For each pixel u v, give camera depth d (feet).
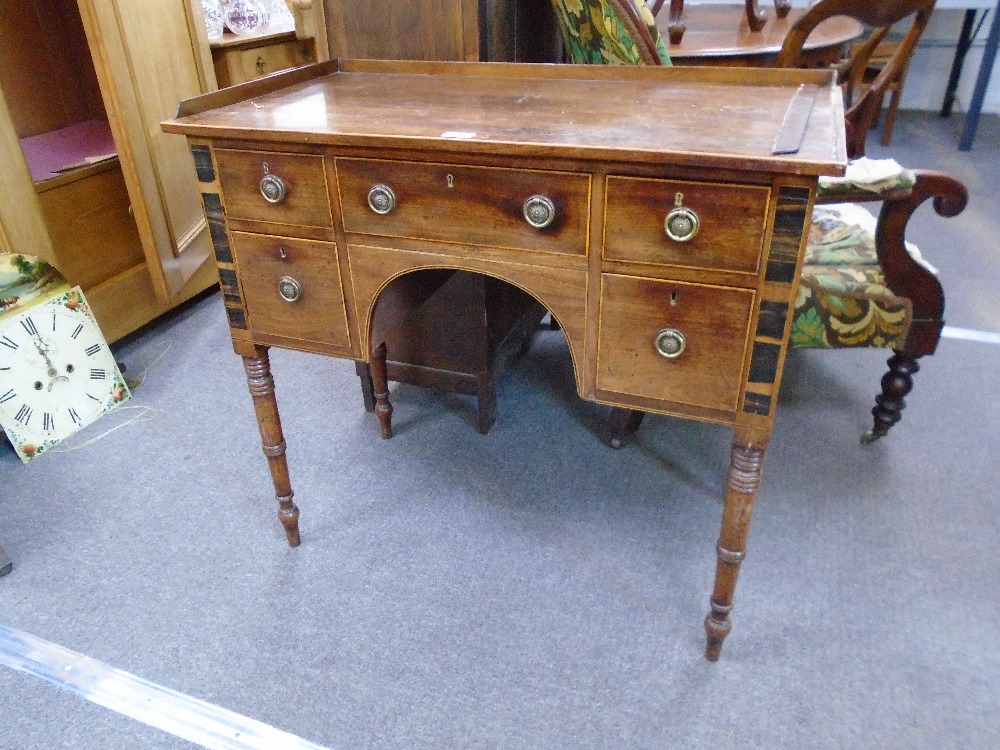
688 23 9.51
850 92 9.56
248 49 8.85
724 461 5.96
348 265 4.03
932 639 4.35
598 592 4.74
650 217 3.28
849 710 3.97
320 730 3.93
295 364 7.39
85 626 4.56
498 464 5.93
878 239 5.00
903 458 5.87
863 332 5.32
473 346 5.97
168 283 7.32
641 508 5.46
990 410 6.39
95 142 7.79
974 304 8.05
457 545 5.14
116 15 6.28
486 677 4.20
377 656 4.34
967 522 5.21
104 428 6.43
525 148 3.28
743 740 3.83
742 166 2.98
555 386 6.98
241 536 5.26
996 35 12.05
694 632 4.45
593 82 4.76
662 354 3.57
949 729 3.85
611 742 3.84
